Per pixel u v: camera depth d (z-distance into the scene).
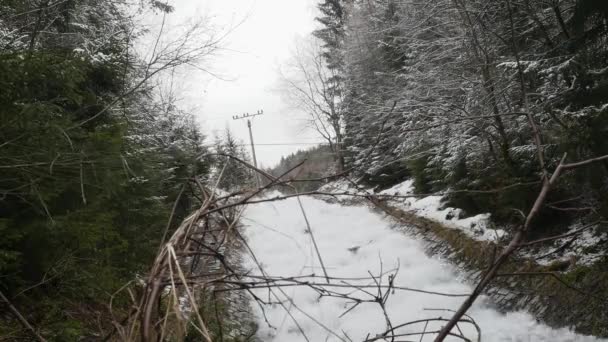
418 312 6.45
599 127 5.05
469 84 9.54
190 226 1.19
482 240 7.89
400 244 10.05
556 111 6.20
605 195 5.40
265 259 9.24
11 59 3.33
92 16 6.68
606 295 5.07
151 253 5.76
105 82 6.21
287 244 10.30
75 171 3.44
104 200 4.72
